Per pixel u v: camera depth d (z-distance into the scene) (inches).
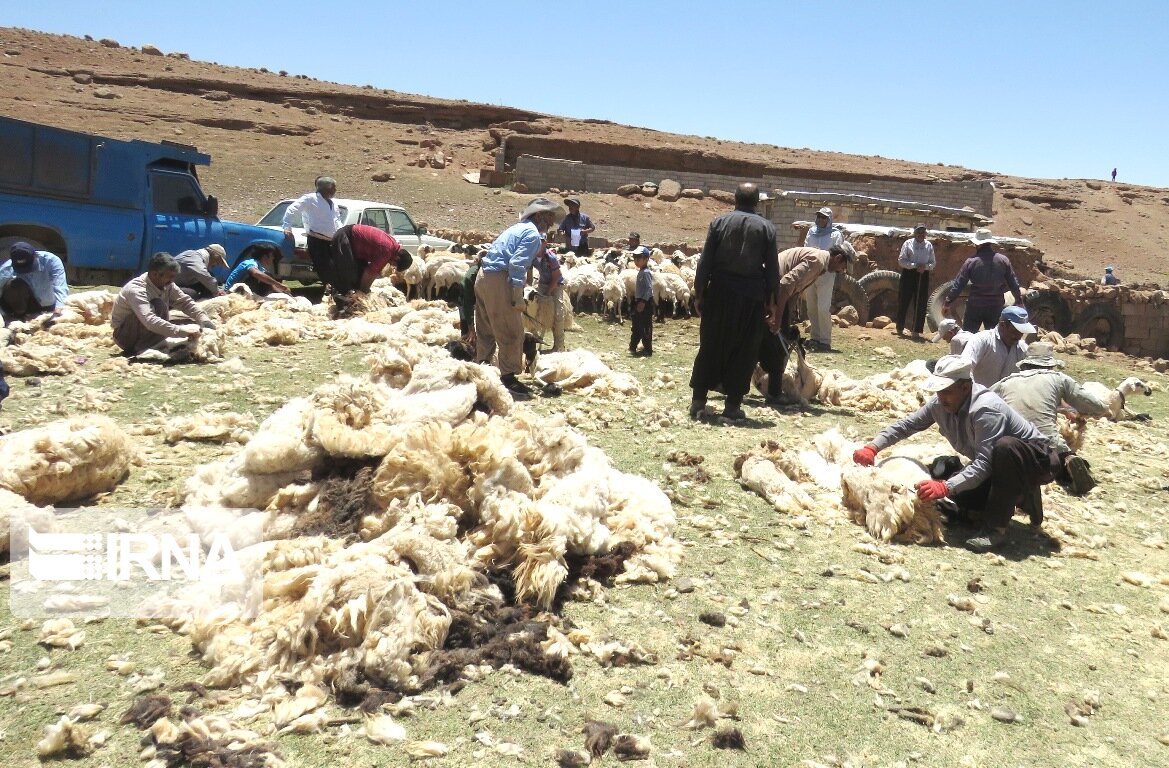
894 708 147.9
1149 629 186.4
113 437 209.6
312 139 1931.6
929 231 682.2
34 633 148.9
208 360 351.6
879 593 191.6
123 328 353.1
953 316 632.4
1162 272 2069.4
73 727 121.5
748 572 196.1
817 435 297.7
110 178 528.1
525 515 179.0
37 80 1926.7
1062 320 698.2
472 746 129.0
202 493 191.2
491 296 327.6
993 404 225.3
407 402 218.7
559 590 176.2
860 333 596.1
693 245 1362.0
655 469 259.0
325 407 202.8
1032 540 233.6
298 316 450.6
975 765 135.0
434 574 161.5
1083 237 2357.3
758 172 2166.6
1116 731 147.8
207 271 470.6
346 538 175.0
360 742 128.0
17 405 275.4
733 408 325.7
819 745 136.6
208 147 1744.6
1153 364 633.6
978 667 164.2
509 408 234.5
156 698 132.0
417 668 144.1
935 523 224.4
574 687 146.3
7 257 492.4
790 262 372.2
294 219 485.4
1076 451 325.4
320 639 145.6
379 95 2239.2
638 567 187.8
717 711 141.2
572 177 1846.7
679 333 550.6
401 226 697.0
